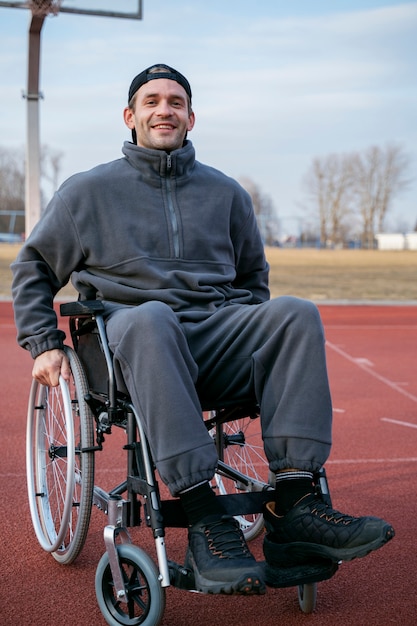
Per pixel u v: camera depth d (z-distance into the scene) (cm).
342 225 4653
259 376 238
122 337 228
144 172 273
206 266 273
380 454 438
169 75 279
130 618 229
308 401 229
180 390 221
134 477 235
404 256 2898
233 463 351
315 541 225
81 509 258
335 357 840
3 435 471
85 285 275
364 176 4641
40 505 305
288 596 257
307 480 233
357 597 254
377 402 594
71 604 249
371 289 1842
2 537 308
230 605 250
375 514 334
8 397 593
